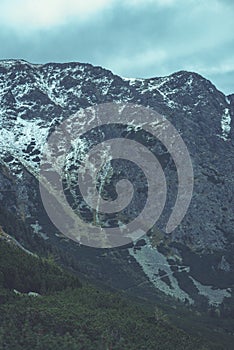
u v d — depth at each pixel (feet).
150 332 553.23
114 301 639.76
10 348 421.59
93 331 494.59
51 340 448.24
